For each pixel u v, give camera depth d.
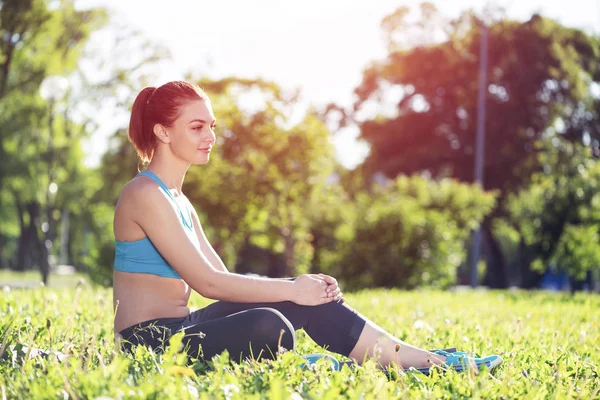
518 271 57.31
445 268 19.78
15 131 30.00
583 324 6.91
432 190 21.69
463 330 5.42
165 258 3.29
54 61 27.80
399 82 37.53
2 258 59.69
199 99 3.41
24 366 2.86
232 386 2.51
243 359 3.12
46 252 27.73
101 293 7.70
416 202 20.64
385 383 2.64
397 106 38.06
